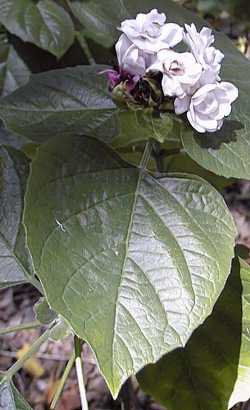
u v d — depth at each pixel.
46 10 0.66
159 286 0.41
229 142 0.45
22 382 1.33
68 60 0.70
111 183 0.44
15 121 0.50
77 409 1.28
